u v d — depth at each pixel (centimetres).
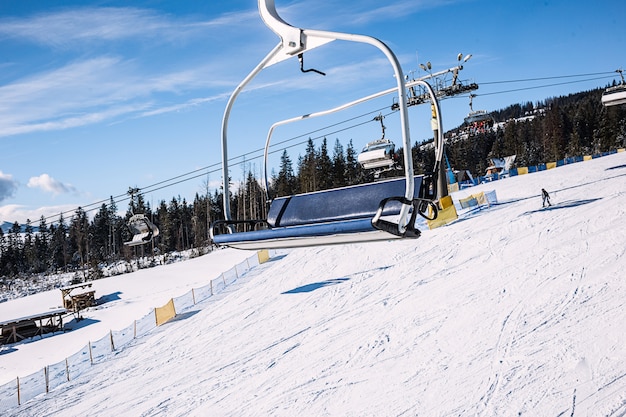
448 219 2583
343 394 925
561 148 9144
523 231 1948
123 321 2873
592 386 717
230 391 1108
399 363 1009
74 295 3594
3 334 2989
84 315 3347
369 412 825
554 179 3838
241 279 2673
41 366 2323
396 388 892
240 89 510
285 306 1816
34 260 8331
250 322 1748
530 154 9306
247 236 459
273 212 571
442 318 1208
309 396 952
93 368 1836
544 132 10056
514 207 2667
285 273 2428
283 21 449
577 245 1532
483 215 2594
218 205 8175
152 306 3023
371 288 1723
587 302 1055
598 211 1969
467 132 2520
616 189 2561
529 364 842
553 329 962
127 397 1312
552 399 712
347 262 2261
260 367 1227
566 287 1182
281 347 1350
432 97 439
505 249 1741
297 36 434
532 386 765
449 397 802
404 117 381
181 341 1809
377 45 388
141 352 1856
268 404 966
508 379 808
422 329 1169
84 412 1286
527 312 1095
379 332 1235
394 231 377
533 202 2722
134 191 1856
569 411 671
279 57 462
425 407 791
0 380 2205
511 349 923
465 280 1496
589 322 944
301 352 1255
